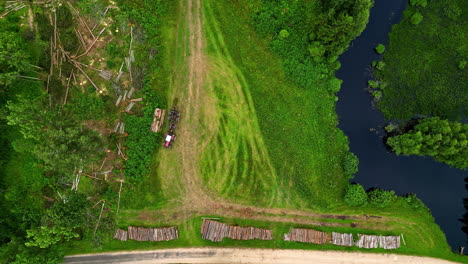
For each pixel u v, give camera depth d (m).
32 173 38.25
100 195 38.22
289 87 39.91
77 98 38.53
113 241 38.50
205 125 39.38
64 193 38.19
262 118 39.66
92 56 38.94
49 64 38.09
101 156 38.28
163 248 38.66
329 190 39.53
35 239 33.62
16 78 37.03
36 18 38.66
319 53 38.38
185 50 39.81
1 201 37.78
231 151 39.34
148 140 38.06
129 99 38.84
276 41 39.50
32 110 33.56
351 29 35.34
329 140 39.91
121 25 38.97
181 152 39.09
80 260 38.41
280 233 38.91
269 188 39.22
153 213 38.69
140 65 39.03
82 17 39.16
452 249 39.62
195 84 39.56
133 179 38.22
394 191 40.03
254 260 38.81
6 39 34.94
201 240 38.66
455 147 36.00
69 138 31.97
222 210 38.91
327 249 38.91
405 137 37.62
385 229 39.47
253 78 39.97
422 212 39.81
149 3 39.69
